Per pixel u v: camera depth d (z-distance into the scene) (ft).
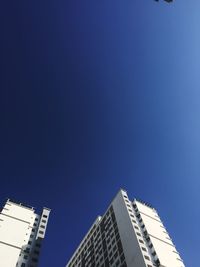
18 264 223.92
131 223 259.19
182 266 235.20
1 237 236.43
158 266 221.46
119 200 302.45
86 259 295.07
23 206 289.94
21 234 247.91
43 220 280.92
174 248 252.21
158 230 266.57
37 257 237.04
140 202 303.89
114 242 262.67
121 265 232.73
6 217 262.67
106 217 306.14
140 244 232.94
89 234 321.73
